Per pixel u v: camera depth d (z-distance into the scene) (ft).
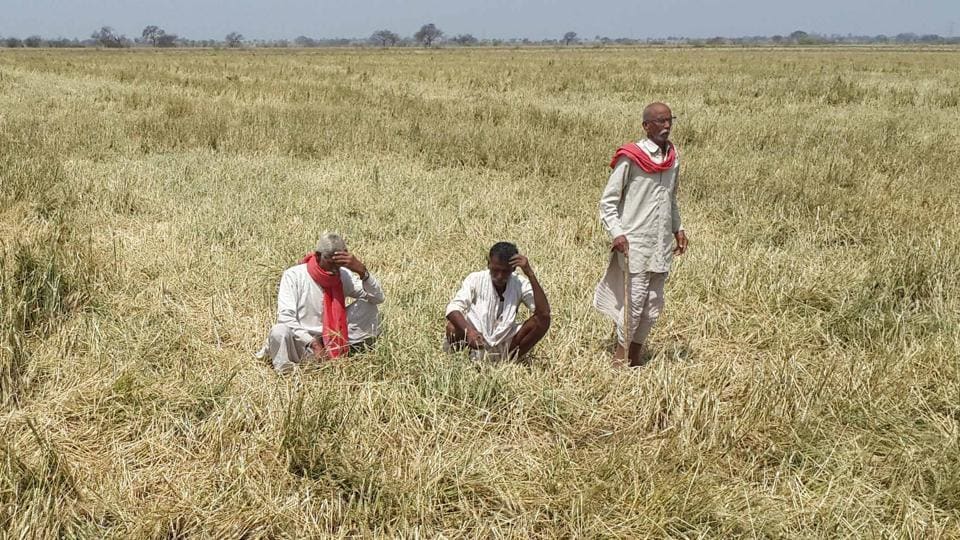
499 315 16.79
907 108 59.62
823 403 14.84
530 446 14.08
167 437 13.71
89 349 16.76
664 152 16.08
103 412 14.38
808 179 33.22
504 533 11.76
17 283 18.54
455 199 30.53
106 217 27.09
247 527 11.68
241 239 24.81
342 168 35.50
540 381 15.83
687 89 74.13
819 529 11.85
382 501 12.09
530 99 67.56
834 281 21.40
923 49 327.47
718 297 21.01
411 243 25.12
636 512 12.04
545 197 31.24
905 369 16.21
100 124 45.47
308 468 12.89
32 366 15.49
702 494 12.21
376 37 578.66
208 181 32.27
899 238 24.93
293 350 16.37
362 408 14.51
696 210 29.71
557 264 23.21
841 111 57.57
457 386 15.24
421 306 19.51
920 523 11.68
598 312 19.51
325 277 16.48
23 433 13.47
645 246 16.16
